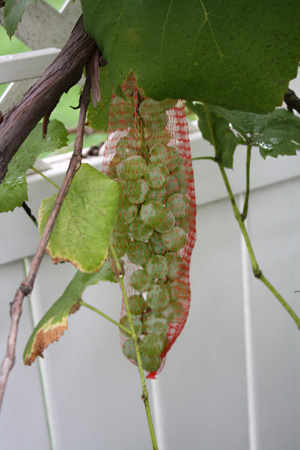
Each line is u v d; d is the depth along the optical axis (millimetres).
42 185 902
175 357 1059
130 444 1068
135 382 1043
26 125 618
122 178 703
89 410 1026
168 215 711
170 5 618
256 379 1134
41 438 1011
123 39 625
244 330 1101
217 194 1003
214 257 1043
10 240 902
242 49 630
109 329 1004
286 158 1027
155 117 713
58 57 643
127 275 815
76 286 810
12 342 540
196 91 641
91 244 672
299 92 931
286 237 1085
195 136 977
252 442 1168
